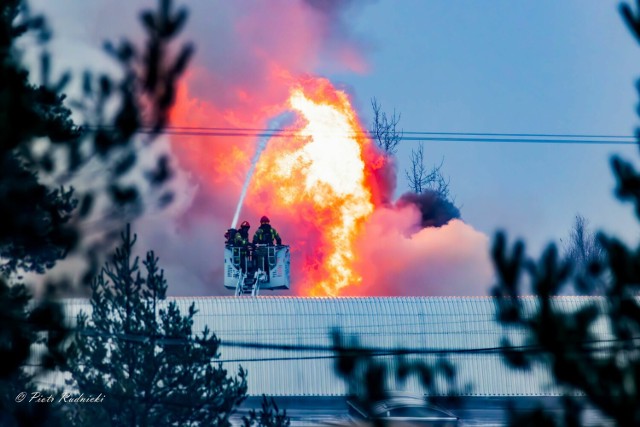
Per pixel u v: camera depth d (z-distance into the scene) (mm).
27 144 33875
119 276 62156
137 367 60750
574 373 21531
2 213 34375
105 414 58781
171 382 61156
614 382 21312
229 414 62156
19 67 33531
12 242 35062
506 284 22562
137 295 62531
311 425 81625
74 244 35875
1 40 33281
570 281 22391
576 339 21750
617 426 21000
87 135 34250
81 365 59656
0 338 36781
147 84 33219
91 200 35562
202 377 62250
